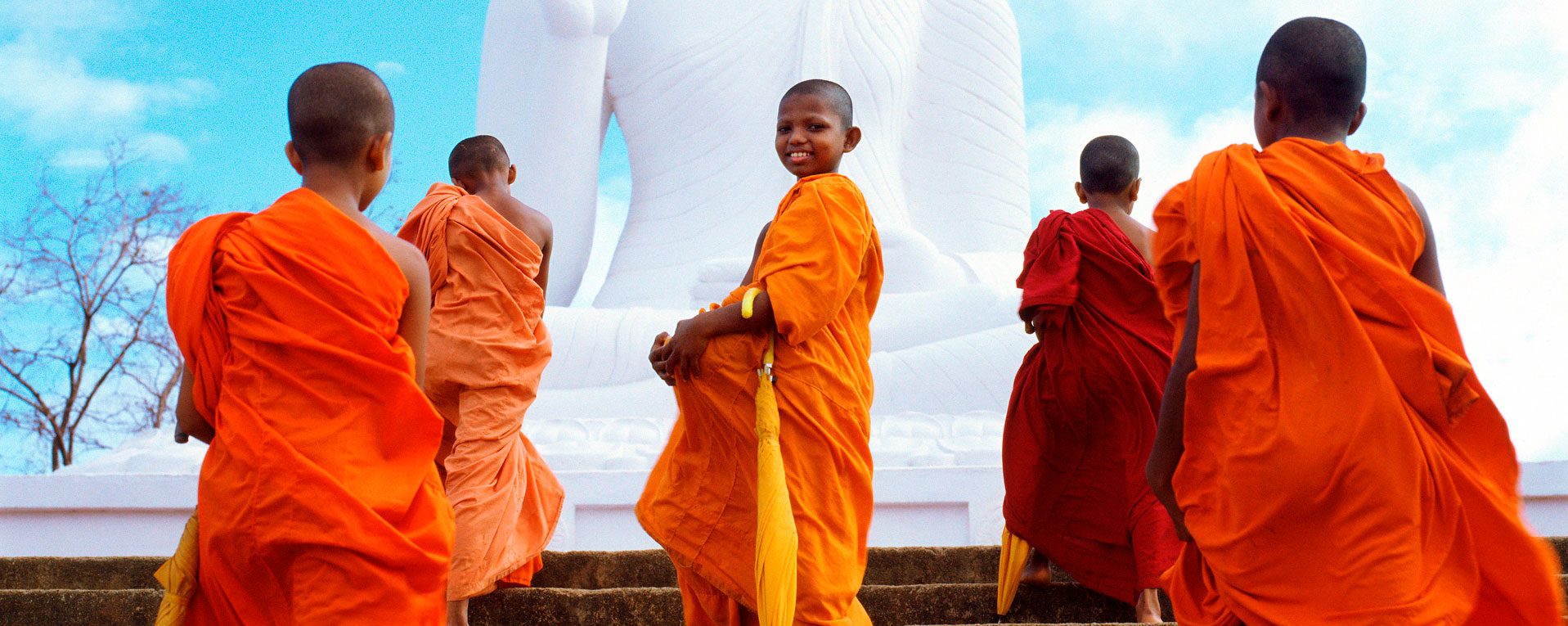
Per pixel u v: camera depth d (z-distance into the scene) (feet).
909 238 27.81
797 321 11.32
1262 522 8.98
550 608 15.01
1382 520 8.67
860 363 12.12
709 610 12.09
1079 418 14.99
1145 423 14.80
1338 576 8.75
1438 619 8.50
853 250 11.64
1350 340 8.86
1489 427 9.05
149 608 14.67
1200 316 9.41
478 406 14.66
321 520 9.23
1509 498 9.07
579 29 29.66
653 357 11.87
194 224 9.94
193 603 9.85
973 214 33.65
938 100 34.60
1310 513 8.87
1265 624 9.04
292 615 9.41
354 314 9.58
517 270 15.11
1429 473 8.77
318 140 10.20
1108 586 15.26
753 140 32.73
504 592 15.03
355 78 10.30
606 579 16.88
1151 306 14.99
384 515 9.43
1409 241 9.27
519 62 30.45
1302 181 9.27
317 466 9.29
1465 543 8.82
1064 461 15.19
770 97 33.06
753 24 33.68
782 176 32.37
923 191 34.17
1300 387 8.93
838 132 12.85
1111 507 15.10
